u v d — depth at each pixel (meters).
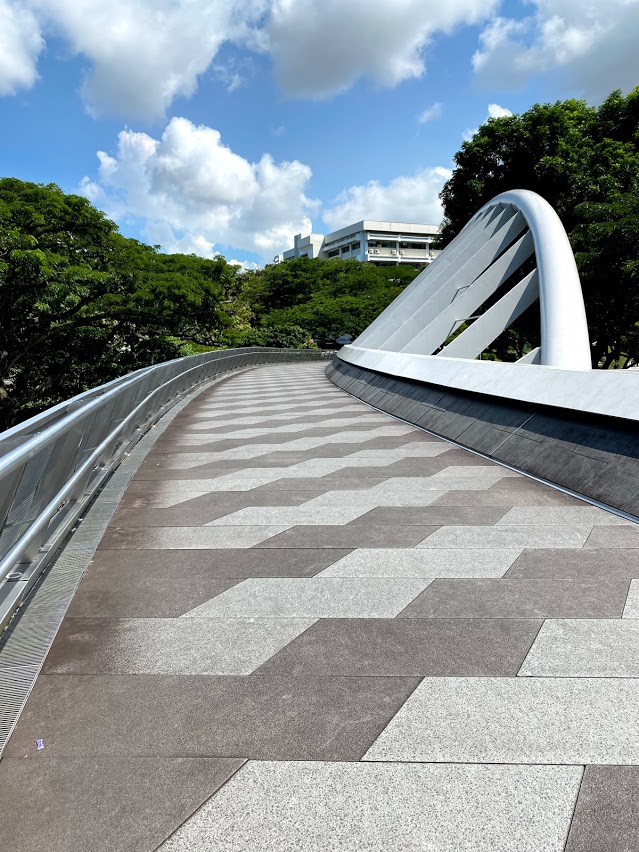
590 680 2.92
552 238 14.75
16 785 2.30
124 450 8.23
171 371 13.71
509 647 3.24
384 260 107.06
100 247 22.58
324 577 4.24
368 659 3.16
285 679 2.99
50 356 25.45
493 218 19.91
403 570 4.33
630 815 2.10
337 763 2.39
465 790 2.23
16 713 2.74
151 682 2.99
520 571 4.25
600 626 3.44
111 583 4.20
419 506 5.85
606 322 21.88
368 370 16.23
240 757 2.44
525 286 14.77
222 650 3.28
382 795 2.22
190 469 7.66
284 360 42.53
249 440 9.59
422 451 8.40
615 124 24.53
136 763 2.41
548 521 5.30
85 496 5.65
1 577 3.07
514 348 29.52
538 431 7.41
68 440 4.54
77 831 2.08
